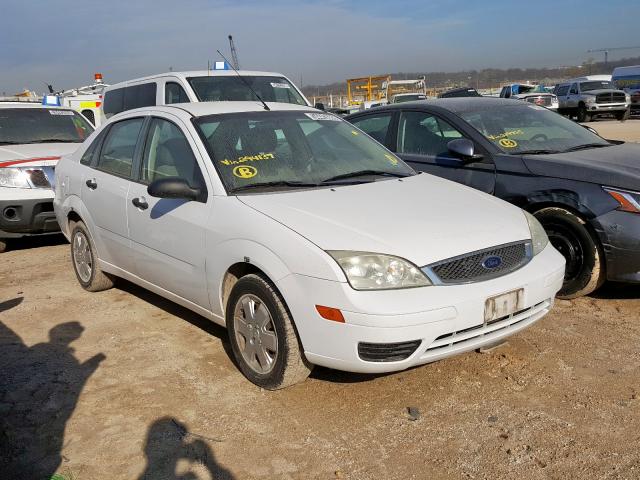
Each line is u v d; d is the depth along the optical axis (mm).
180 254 4152
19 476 2967
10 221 7246
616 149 5570
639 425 3248
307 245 3309
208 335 4605
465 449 3092
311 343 3307
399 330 3111
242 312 3766
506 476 2877
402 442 3166
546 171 5047
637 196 4570
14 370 4117
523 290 3492
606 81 30109
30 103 9492
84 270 5711
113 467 3025
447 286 3260
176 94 8750
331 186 4125
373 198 3895
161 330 4742
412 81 40625
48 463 3066
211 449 3150
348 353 3195
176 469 2996
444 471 2932
